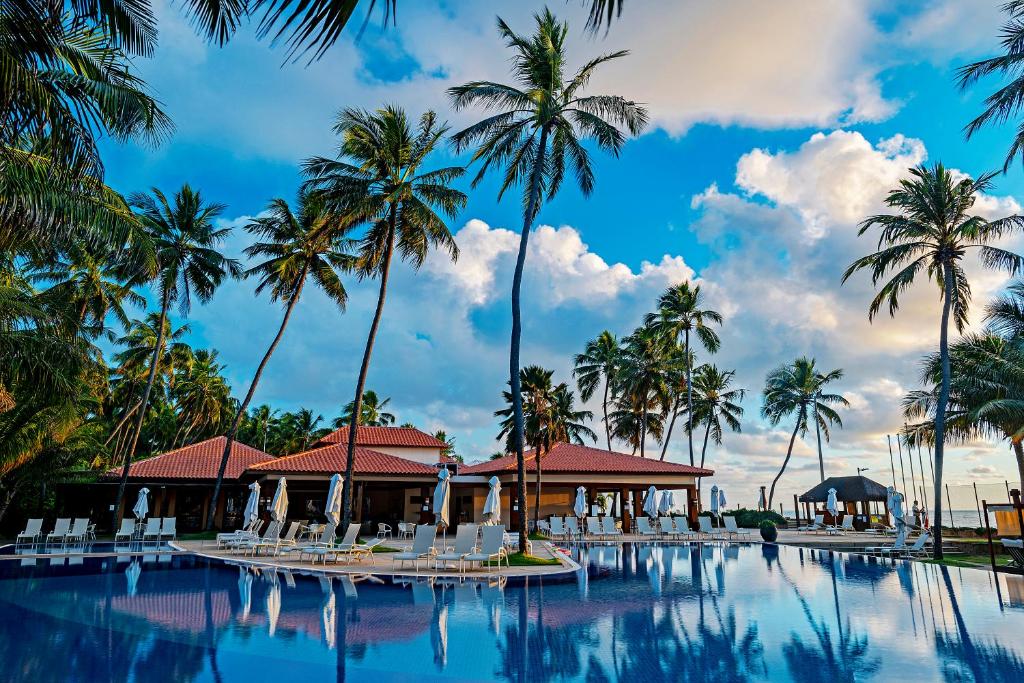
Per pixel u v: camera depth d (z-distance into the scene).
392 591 11.97
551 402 27.95
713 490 33.81
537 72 18.67
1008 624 8.70
